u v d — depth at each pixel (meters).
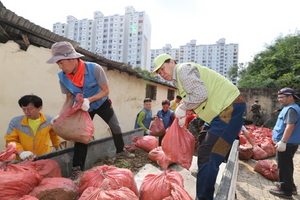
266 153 5.05
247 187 3.49
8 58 3.17
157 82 9.27
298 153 5.89
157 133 4.25
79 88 2.16
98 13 101.56
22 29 2.99
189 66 1.62
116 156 2.94
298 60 14.91
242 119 1.62
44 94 3.83
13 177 1.27
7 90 3.19
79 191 1.60
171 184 1.55
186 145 1.87
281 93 3.14
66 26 102.12
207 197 1.53
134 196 1.34
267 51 22.50
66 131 1.80
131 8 95.88
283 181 3.13
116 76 6.17
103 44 97.75
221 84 1.63
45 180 1.48
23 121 2.24
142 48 94.06
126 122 6.96
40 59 3.69
